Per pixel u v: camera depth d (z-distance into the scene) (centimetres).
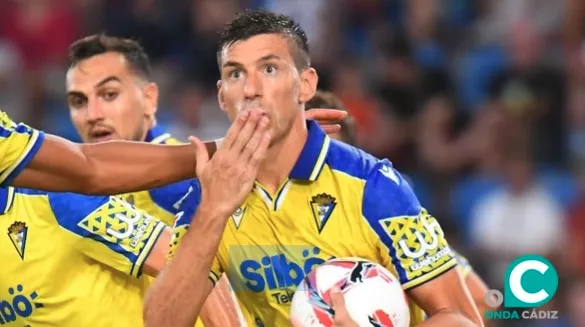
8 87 3516
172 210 1680
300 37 1305
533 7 3609
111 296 1482
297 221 1307
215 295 1334
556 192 3009
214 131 3189
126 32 3625
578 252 2786
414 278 1288
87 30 3684
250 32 1272
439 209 3003
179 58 3578
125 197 1673
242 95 1268
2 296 1473
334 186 1309
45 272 1451
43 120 3400
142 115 1759
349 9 3684
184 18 3631
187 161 1293
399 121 3278
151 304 1230
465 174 3103
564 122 3203
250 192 1307
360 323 1234
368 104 3262
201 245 1207
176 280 1214
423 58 3488
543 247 2823
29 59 3634
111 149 1284
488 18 3638
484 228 2877
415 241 1287
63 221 1437
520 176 2894
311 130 1328
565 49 3453
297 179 1308
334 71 3378
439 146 3161
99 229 1430
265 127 1214
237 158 1204
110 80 1706
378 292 1245
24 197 1455
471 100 3359
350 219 1302
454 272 1305
